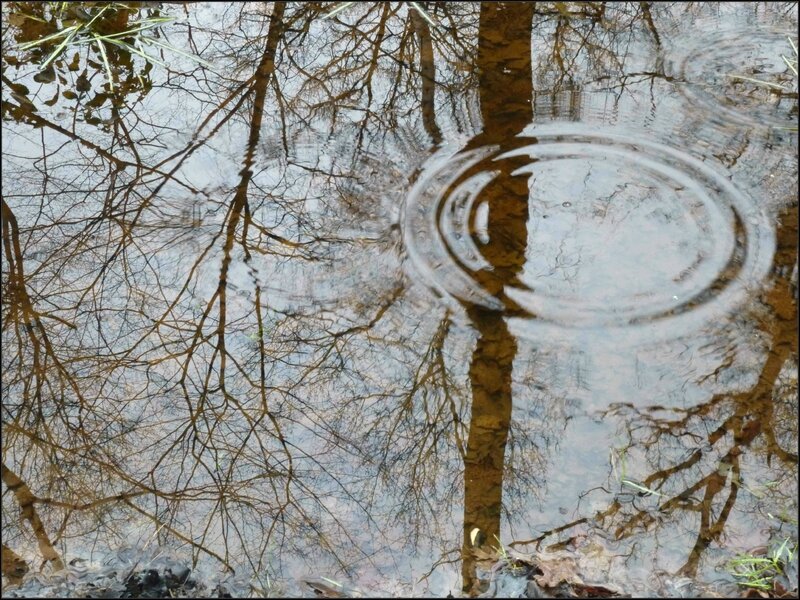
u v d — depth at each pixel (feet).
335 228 12.92
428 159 14.28
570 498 9.29
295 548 8.93
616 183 13.87
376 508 9.31
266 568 8.73
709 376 10.57
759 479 9.40
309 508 9.32
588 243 12.70
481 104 15.46
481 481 9.50
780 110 15.15
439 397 10.46
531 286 11.93
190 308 11.76
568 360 10.85
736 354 10.86
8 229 12.92
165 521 9.23
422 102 15.48
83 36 16.71
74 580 8.61
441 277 12.09
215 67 16.30
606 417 10.11
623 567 8.61
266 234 12.79
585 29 17.38
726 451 9.69
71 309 11.82
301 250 12.51
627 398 10.32
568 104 15.46
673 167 14.08
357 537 9.02
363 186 13.66
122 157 14.19
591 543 8.84
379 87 15.84
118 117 15.03
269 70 16.22
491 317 11.47
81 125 14.82
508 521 9.08
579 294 11.79
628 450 9.73
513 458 9.68
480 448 9.83
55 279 12.26
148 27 17.10
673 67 16.29
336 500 9.41
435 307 11.63
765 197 13.42
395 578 8.60
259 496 9.48
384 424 10.23
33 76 15.85
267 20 17.58
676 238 12.79
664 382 10.52
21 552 8.89
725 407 10.18
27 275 12.32
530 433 9.94
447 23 17.62
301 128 14.80
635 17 17.69
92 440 10.17
